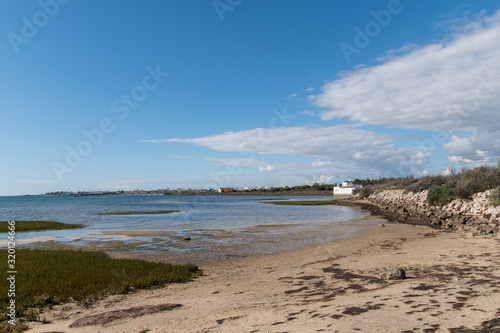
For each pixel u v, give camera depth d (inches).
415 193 2277.3
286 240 903.7
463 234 810.8
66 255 665.6
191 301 370.3
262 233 1053.2
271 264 606.9
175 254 729.6
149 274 502.9
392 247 709.3
